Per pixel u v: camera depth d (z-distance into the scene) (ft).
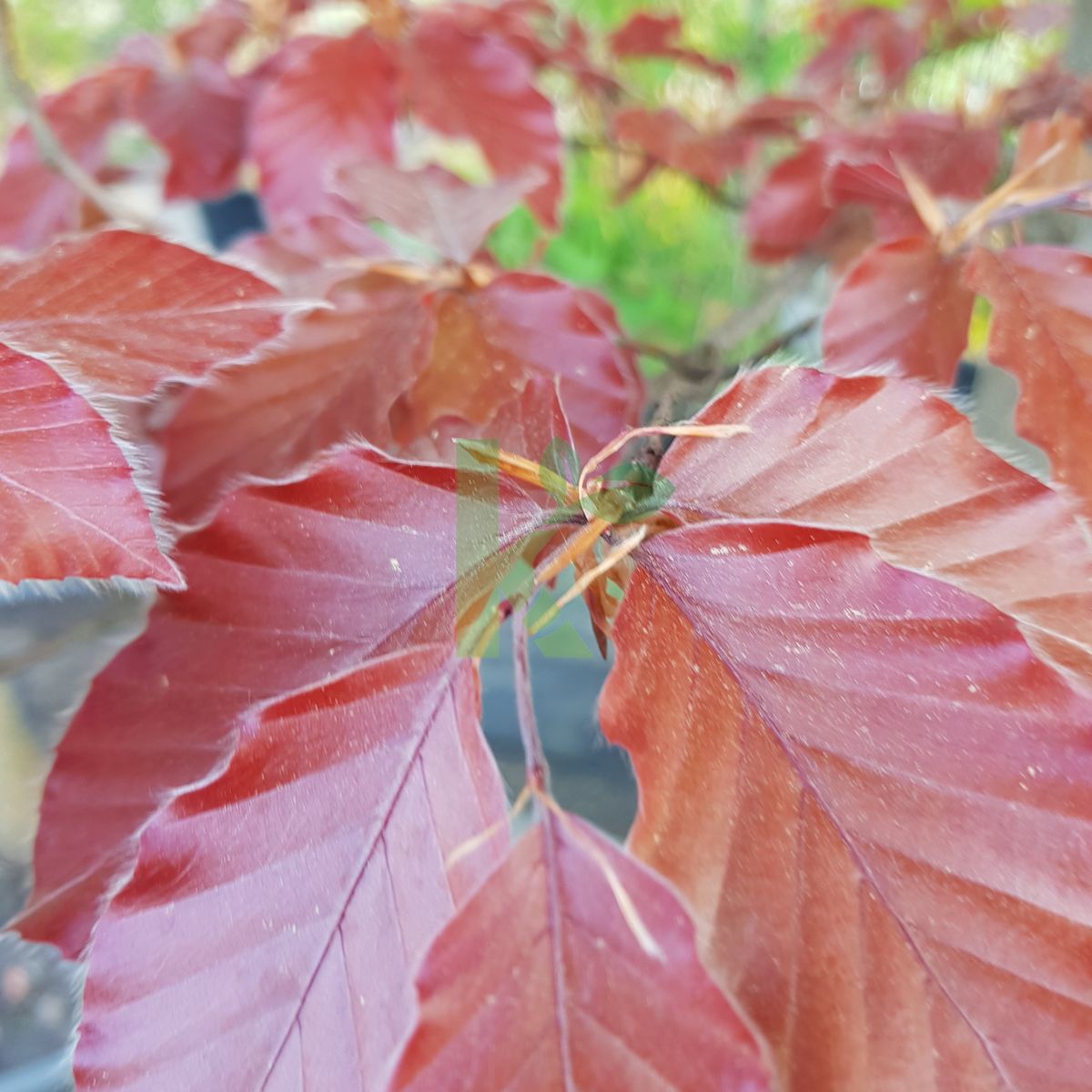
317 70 0.85
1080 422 0.51
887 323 0.58
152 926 0.36
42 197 0.90
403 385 0.56
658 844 0.36
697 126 1.19
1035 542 0.42
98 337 0.45
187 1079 0.35
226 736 0.41
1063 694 0.35
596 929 0.33
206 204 1.49
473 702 0.38
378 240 0.71
